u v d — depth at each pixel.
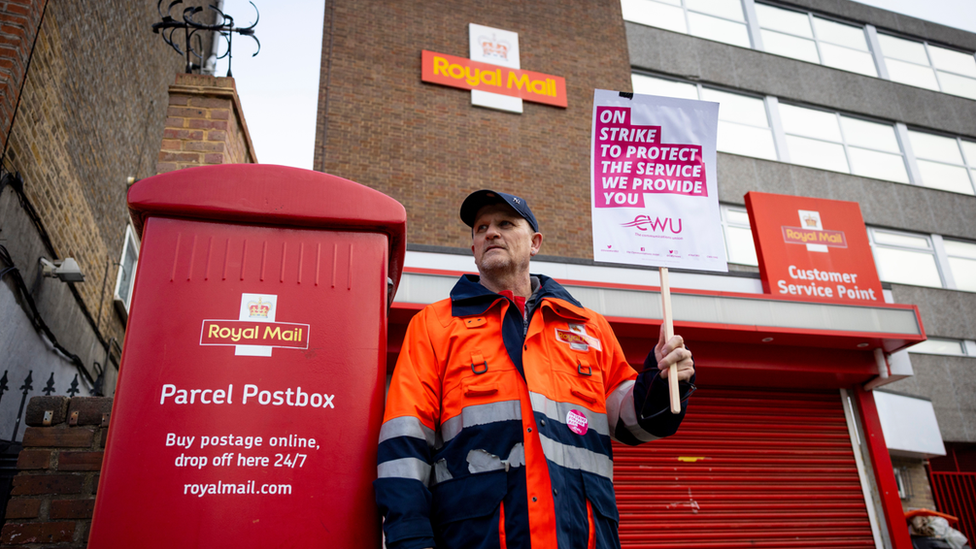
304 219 2.25
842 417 7.75
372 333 2.20
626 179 2.93
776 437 7.41
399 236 2.39
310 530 1.90
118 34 7.68
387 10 12.34
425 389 2.25
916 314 7.36
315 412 2.03
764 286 7.75
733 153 14.78
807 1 17.30
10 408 5.16
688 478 6.94
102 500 1.83
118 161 8.19
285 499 1.92
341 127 11.12
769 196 8.22
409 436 2.09
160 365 1.98
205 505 1.86
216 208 2.19
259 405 1.99
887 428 10.38
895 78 17.64
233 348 2.04
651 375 2.36
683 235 2.86
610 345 2.61
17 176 4.90
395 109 11.55
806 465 7.34
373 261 2.29
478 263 2.70
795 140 15.62
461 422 2.17
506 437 2.11
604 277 7.03
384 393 2.19
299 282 2.18
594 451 2.20
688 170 2.99
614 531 2.12
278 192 2.25
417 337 2.41
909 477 11.37
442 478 2.11
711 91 15.26
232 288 2.12
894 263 15.39
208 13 11.23
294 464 1.96
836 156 15.87
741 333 6.90
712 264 2.82
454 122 11.84
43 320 5.70
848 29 17.69
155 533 1.81
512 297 2.49
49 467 3.10
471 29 12.66
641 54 14.72
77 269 5.75
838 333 7.04
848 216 8.35
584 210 11.95
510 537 1.94
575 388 2.29
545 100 12.59
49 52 5.54
